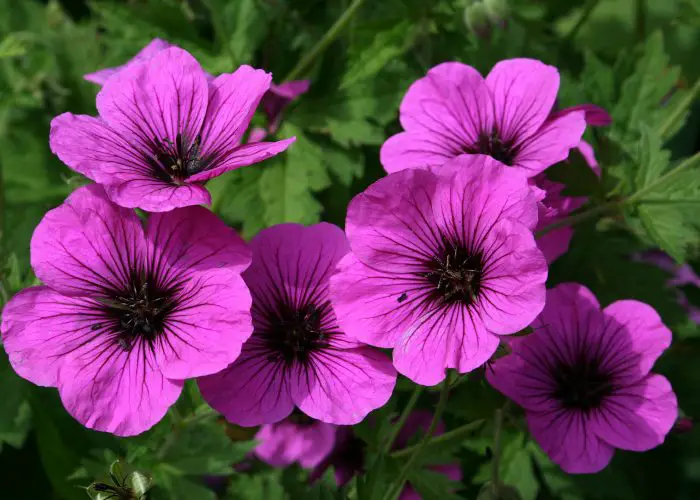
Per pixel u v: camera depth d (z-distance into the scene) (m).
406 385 0.28
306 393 0.24
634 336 0.27
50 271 0.24
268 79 0.24
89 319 0.24
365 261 0.24
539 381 0.27
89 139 0.24
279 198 0.31
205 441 0.28
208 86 0.25
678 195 0.29
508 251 0.24
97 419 0.24
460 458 0.30
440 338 0.24
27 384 0.29
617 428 0.27
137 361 0.24
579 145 0.30
